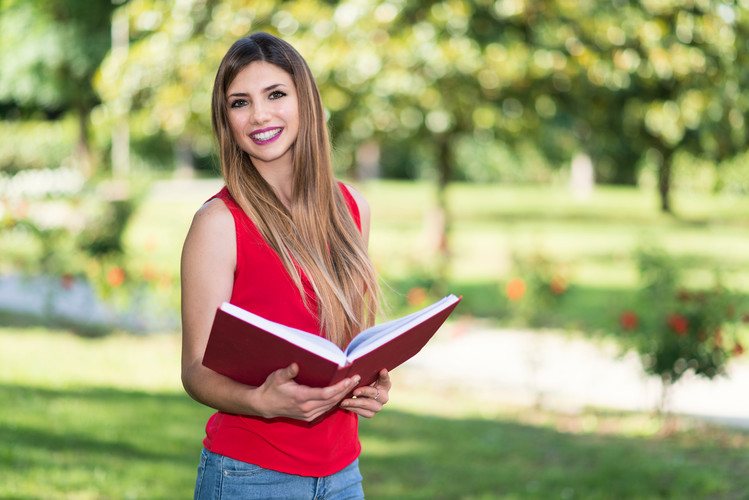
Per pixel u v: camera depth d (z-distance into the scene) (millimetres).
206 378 2492
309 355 2266
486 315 14922
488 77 13219
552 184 63031
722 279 9125
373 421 8672
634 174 42312
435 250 20203
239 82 2756
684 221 37031
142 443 7344
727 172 22422
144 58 11586
